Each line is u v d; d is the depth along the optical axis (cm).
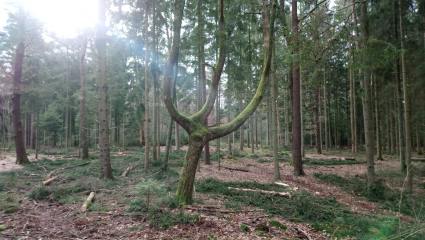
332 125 3900
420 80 1416
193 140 809
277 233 625
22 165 1741
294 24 1189
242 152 2830
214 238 571
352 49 838
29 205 819
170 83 783
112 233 589
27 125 3959
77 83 3192
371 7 1357
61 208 779
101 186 1034
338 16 866
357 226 704
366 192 1184
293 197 1002
